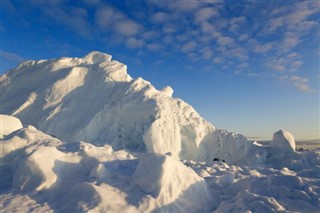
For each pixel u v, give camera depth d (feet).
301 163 63.26
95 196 27.40
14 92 97.55
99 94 87.20
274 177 30.68
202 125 77.46
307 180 30.86
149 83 85.92
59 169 33.12
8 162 36.65
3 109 90.53
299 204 26.00
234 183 34.42
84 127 75.97
